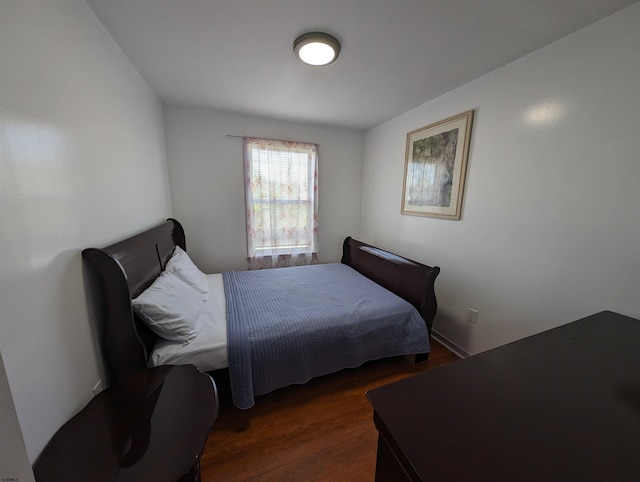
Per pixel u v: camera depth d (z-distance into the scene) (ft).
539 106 4.97
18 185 2.33
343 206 11.28
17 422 2.10
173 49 5.00
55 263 2.83
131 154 5.29
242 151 9.30
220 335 4.56
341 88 6.80
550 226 4.91
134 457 2.35
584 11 3.92
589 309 4.44
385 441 2.10
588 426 2.01
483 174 6.13
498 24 4.26
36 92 2.60
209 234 9.39
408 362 6.47
